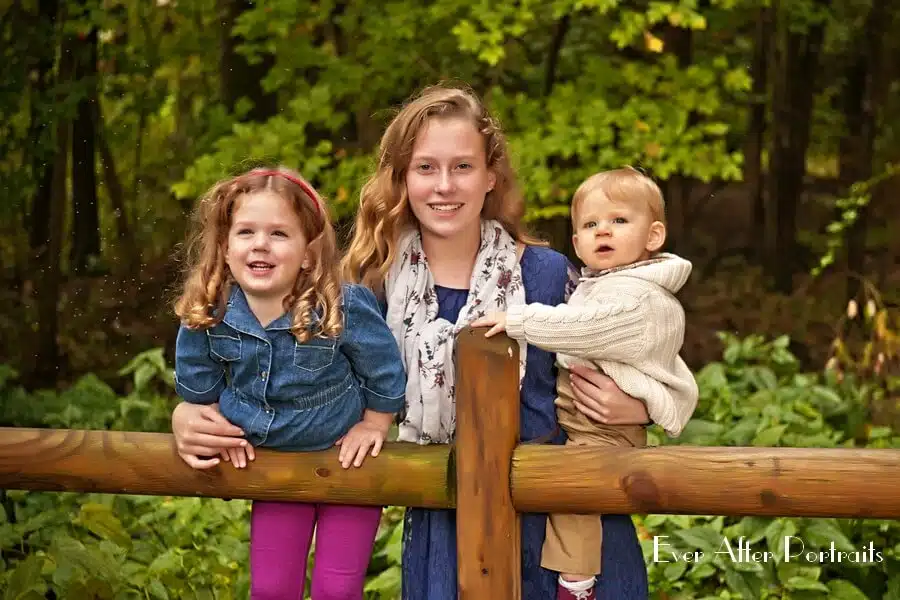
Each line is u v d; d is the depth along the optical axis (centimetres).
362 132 864
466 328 282
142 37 796
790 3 816
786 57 977
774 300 950
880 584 430
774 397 566
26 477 293
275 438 279
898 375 680
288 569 294
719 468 266
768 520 435
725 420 546
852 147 1034
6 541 426
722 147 655
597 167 652
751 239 1084
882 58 956
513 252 304
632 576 304
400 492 281
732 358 620
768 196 1007
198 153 725
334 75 694
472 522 278
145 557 427
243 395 280
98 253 881
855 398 607
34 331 770
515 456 276
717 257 1073
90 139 830
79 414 573
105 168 857
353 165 670
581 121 648
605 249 303
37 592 371
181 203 902
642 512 274
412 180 292
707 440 512
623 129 668
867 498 260
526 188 646
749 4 780
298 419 277
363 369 280
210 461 281
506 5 644
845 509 262
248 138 659
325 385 278
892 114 979
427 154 289
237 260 270
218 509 476
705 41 907
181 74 870
